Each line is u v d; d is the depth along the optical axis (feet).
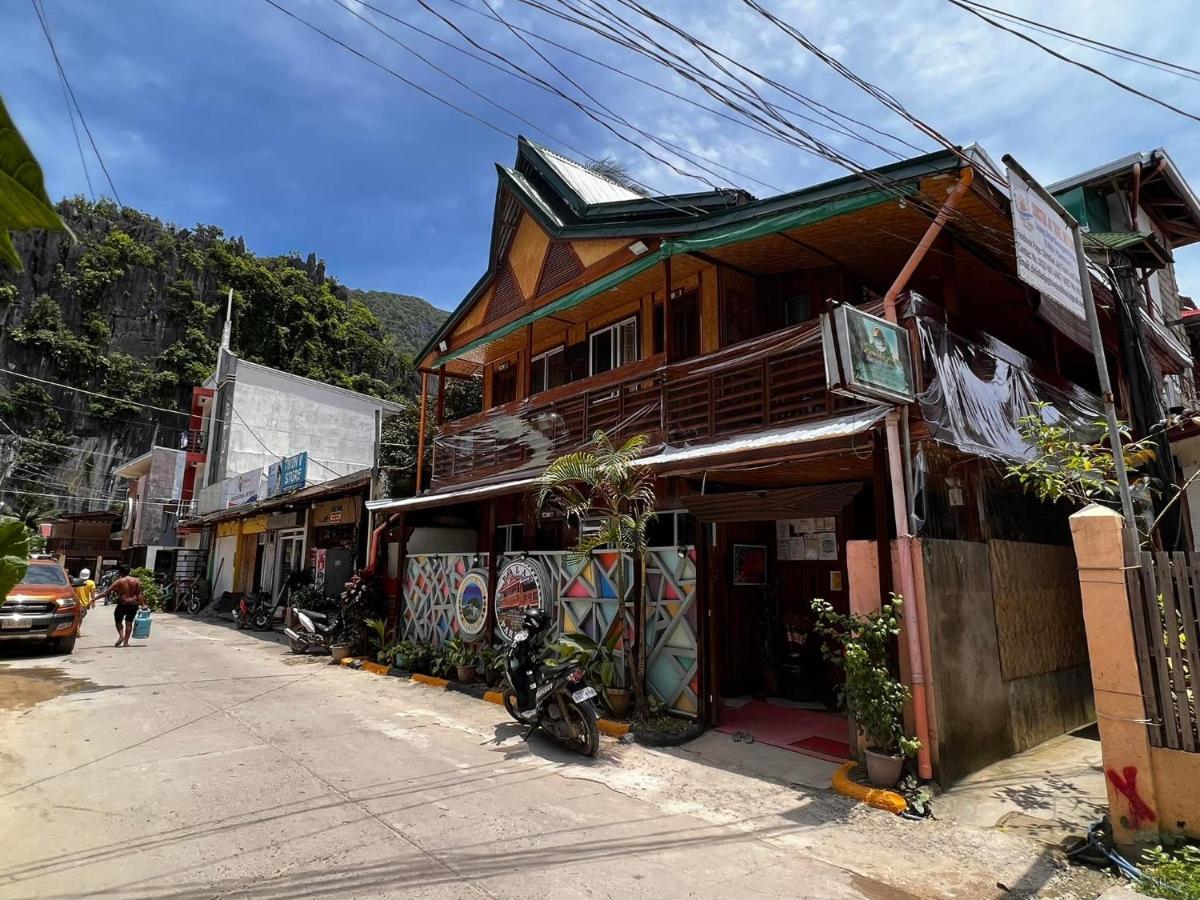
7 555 5.13
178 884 12.07
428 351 44.57
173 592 84.58
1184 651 13.53
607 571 27.35
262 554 69.87
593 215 32.37
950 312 22.75
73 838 14.02
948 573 19.38
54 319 235.61
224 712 25.85
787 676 27.66
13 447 205.98
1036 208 17.31
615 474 23.11
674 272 31.04
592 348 37.83
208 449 90.53
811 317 29.07
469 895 11.85
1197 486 30.53
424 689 31.53
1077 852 13.84
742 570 28.96
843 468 22.50
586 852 13.84
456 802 16.57
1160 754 13.60
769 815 16.12
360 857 13.29
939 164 18.80
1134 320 26.12
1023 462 22.29
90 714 25.16
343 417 90.94
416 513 43.73
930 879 12.98
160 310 253.85
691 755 20.90
